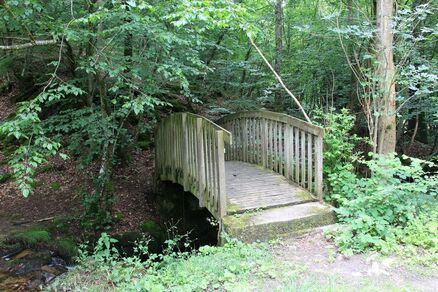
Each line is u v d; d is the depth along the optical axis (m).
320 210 4.73
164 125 7.81
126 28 5.20
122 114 6.63
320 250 4.03
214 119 10.75
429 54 8.07
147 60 5.91
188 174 6.38
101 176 7.16
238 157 7.84
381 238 4.14
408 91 7.57
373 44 6.41
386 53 5.86
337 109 10.12
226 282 3.36
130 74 5.94
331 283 3.25
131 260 4.52
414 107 8.02
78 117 6.79
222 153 4.70
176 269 3.87
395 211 4.46
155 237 7.20
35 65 10.26
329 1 9.39
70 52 6.90
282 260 3.82
